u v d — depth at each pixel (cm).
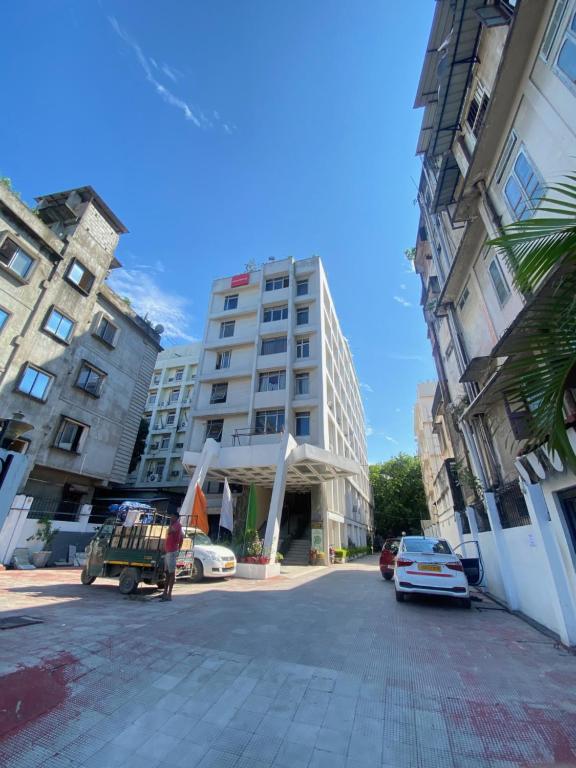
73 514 1504
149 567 845
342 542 2645
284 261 2784
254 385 2409
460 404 1244
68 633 500
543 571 636
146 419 4244
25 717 303
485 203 836
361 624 638
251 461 1722
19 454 451
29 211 1473
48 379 1562
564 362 283
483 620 689
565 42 555
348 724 316
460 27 811
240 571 1290
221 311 2847
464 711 338
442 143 1018
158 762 266
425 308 1722
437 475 2594
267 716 327
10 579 954
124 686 370
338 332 3412
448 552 898
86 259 1756
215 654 461
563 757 271
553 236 274
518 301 800
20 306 1445
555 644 534
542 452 567
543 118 621
